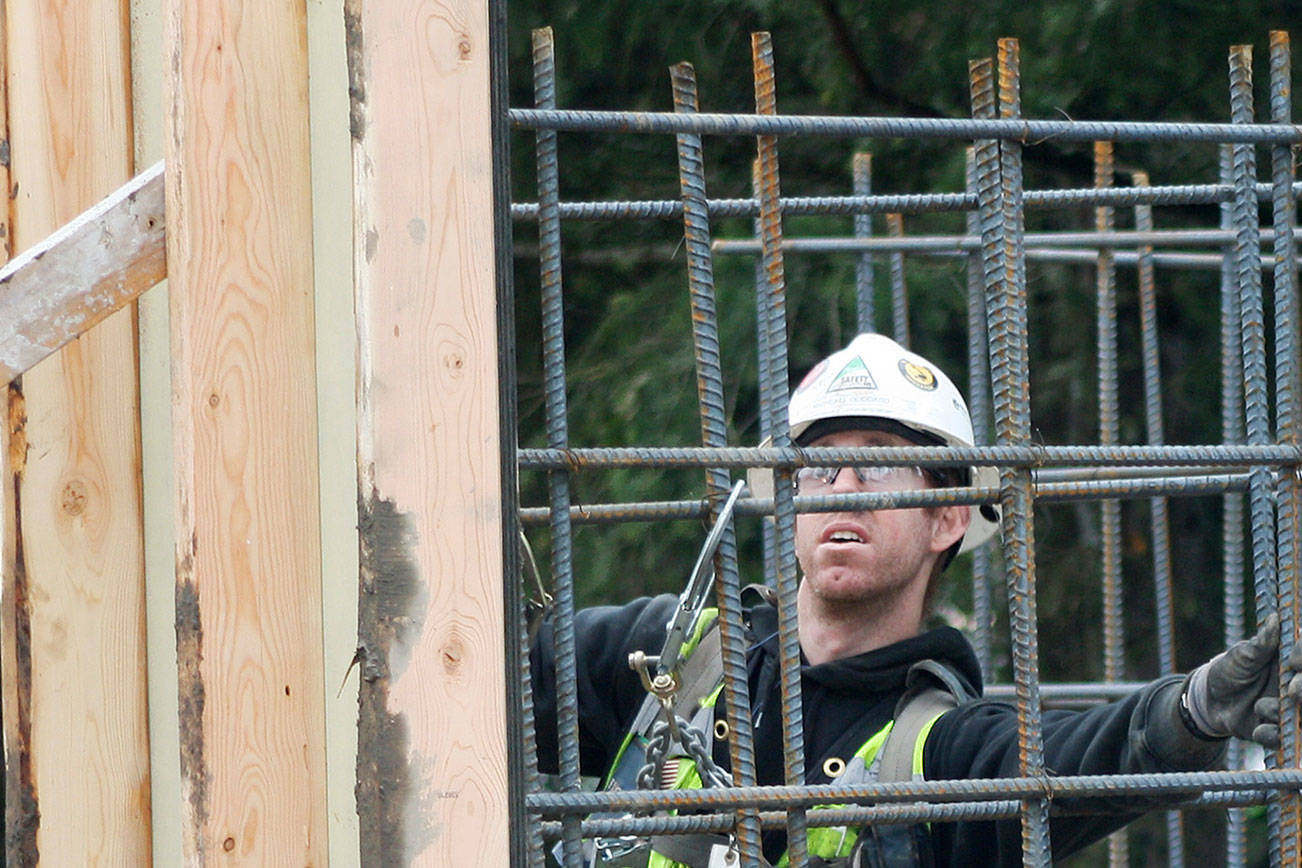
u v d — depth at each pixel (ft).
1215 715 27.96
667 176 90.53
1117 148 89.04
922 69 87.97
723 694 37.55
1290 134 28.63
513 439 24.71
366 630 23.86
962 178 84.12
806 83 92.43
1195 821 92.38
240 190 24.79
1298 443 28.43
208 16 24.67
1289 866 27.86
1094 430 89.30
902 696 36.70
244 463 24.68
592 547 83.20
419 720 23.95
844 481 38.58
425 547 24.04
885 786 26.45
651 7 89.20
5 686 27.27
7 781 27.30
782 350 26.89
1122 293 89.61
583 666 40.45
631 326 87.20
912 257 86.22
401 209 24.04
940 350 86.33
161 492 28.09
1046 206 33.91
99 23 29.04
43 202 28.58
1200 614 91.35
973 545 44.96
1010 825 32.35
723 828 26.53
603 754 41.73
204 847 24.17
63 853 27.43
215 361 24.52
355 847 24.59
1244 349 29.27
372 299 23.91
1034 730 27.48
